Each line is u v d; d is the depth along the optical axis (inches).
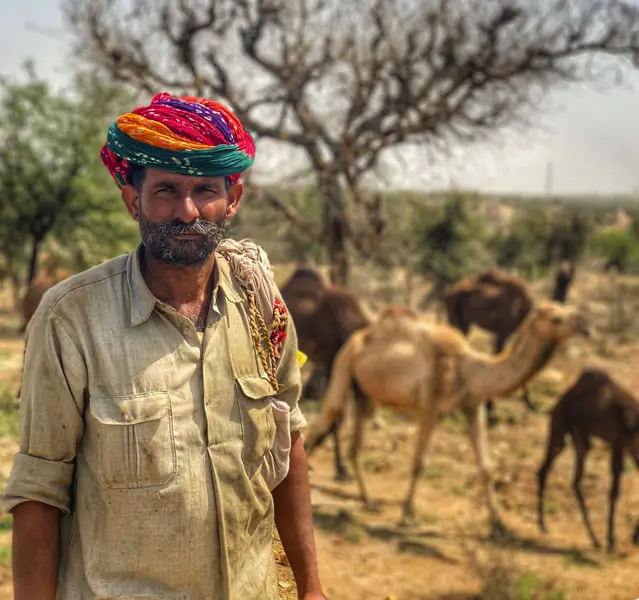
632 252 1519.4
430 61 652.7
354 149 667.4
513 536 323.6
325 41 666.2
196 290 61.5
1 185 756.0
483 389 331.0
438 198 934.4
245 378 61.8
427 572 279.6
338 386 361.7
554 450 343.0
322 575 265.3
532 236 1299.2
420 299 1099.9
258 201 708.0
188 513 58.6
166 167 58.1
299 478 69.8
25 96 754.8
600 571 296.7
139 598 58.7
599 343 794.8
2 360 542.3
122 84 716.0
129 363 57.9
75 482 61.1
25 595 58.9
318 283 467.8
